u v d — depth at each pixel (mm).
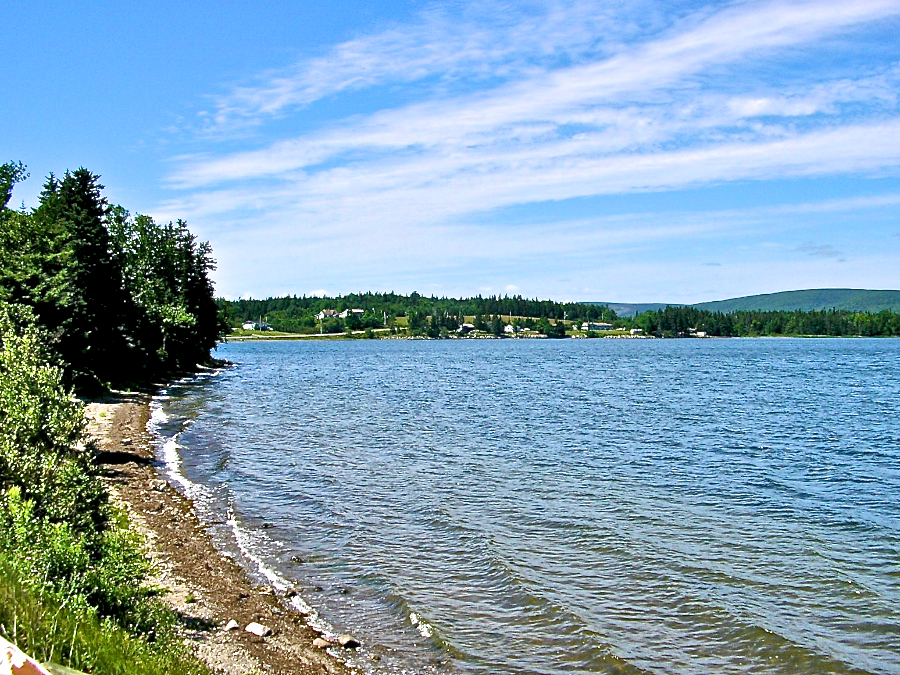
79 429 13820
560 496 24219
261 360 139500
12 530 11016
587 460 31188
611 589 15883
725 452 33688
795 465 30547
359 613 14516
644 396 62438
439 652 12906
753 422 44688
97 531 12867
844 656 13055
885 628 14219
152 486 24750
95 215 59188
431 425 42562
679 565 17453
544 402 57062
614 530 20234
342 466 29203
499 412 49719
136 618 11398
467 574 16672
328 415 47438
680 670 12422
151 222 86750
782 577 16828
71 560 11086
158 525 19953
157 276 87938
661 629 13977
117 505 21578
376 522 20875
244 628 13422
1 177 56562
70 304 47688
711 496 24625
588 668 12422
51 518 12125
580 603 15047
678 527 20750
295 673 11773
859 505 23594
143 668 9289
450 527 20281
